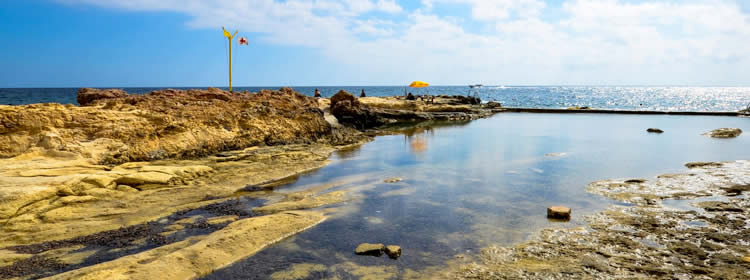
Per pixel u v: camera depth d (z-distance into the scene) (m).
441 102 43.50
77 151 11.91
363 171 12.80
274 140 17.83
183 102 18.47
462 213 8.27
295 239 6.85
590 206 8.62
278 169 12.77
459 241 6.71
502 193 9.87
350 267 5.77
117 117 14.12
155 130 14.19
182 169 11.43
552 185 10.63
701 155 15.31
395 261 5.96
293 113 19.78
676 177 11.06
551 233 6.98
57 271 5.69
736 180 10.57
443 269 5.65
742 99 101.00
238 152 15.34
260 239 6.68
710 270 5.39
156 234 7.13
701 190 9.63
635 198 9.11
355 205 8.89
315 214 8.05
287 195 9.79
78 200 8.74
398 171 12.76
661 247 6.23
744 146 17.55
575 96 119.00
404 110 36.88
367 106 32.88
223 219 7.93
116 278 5.15
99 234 7.12
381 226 7.51
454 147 18.22
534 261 5.83
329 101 33.88
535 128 26.81
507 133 23.94
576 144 18.84
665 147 17.59
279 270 5.69
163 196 9.53
